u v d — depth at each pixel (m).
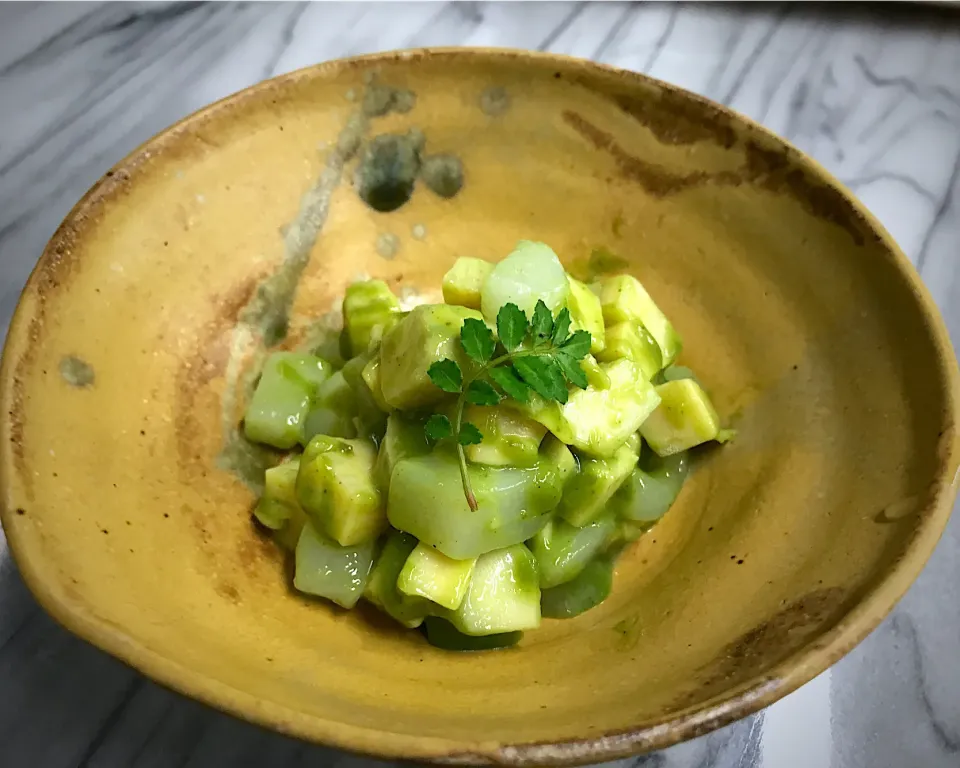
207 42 0.20
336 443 0.12
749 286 0.14
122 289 0.12
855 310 0.12
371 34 0.21
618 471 0.12
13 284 0.17
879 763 0.12
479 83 0.15
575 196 0.15
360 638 0.12
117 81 0.20
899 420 0.11
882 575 0.09
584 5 0.22
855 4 0.22
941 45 0.21
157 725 0.12
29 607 0.13
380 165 0.16
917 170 0.19
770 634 0.10
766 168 0.14
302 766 0.12
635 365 0.13
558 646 0.12
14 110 0.19
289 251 0.15
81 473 0.11
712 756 0.12
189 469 0.13
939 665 0.13
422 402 0.12
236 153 0.14
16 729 0.12
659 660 0.10
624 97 0.14
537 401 0.11
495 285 0.13
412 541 0.12
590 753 0.08
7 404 0.10
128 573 0.10
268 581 0.12
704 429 0.13
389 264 0.16
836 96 0.20
